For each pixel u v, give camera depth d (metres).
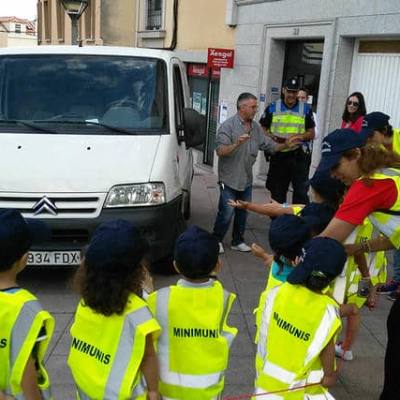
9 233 2.19
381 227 2.99
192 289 2.59
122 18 18.45
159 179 5.08
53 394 3.52
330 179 3.38
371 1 8.02
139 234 2.43
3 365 2.16
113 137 5.30
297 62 10.55
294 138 6.65
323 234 3.00
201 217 8.27
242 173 6.25
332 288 3.33
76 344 2.47
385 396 3.11
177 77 6.47
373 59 8.41
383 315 4.92
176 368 2.57
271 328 2.77
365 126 3.91
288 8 10.02
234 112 12.08
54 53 5.95
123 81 5.78
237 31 11.85
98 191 4.89
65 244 4.86
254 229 7.67
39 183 4.84
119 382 2.33
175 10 14.98
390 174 2.95
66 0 12.16
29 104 5.57
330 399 2.67
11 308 2.16
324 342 2.61
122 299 2.34
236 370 3.89
